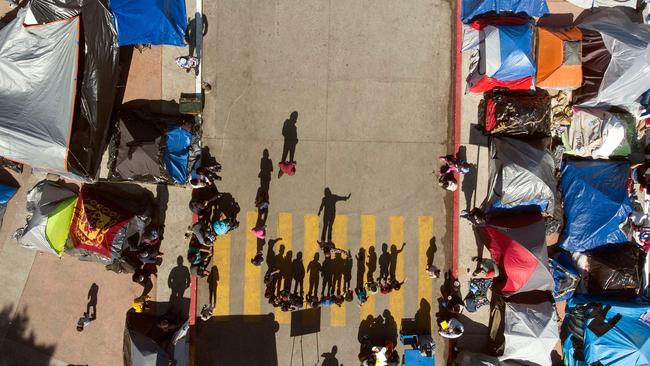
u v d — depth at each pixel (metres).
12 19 12.30
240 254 12.75
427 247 12.90
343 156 12.80
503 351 12.26
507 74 11.69
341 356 12.88
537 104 12.04
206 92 12.58
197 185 11.89
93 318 12.69
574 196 12.41
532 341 11.90
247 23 12.56
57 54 11.08
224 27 12.55
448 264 12.92
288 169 12.28
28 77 11.20
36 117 11.10
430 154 12.84
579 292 12.89
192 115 12.45
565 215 12.61
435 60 12.73
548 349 11.97
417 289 12.91
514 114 11.94
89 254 11.93
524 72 11.62
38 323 12.72
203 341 12.78
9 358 12.70
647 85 11.81
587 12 12.73
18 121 11.06
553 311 12.12
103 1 11.22
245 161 12.72
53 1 11.20
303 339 12.88
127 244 11.90
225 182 12.70
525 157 11.76
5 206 12.46
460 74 12.66
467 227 12.89
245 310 12.80
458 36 12.55
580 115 12.47
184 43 11.73
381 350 12.23
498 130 12.14
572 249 12.63
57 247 11.82
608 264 12.37
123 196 12.46
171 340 12.30
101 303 12.70
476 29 12.30
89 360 12.72
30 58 11.12
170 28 11.40
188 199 12.60
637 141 12.84
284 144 12.73
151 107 12.50
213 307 12.43
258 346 12.84
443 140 12.84
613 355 12.10
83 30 11.19
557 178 12.75
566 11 12.70
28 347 12.70
